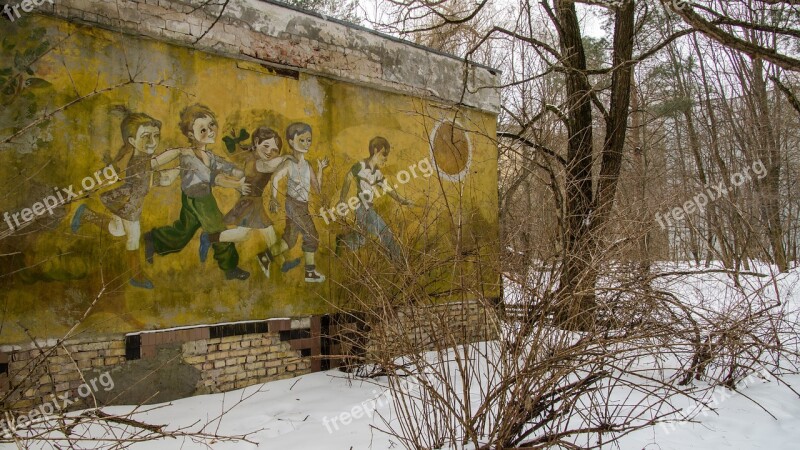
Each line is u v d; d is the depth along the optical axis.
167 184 6.03
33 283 5.20
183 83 6.21
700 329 5.04
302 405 5.74
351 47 7.67
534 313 3.70
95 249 5.55
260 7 6.81
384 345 4.27
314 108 7.30
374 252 6.37
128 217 5.76
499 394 3.62
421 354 4.52
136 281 5.76
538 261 4.30
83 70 5.60
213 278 6.29
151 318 5.83
